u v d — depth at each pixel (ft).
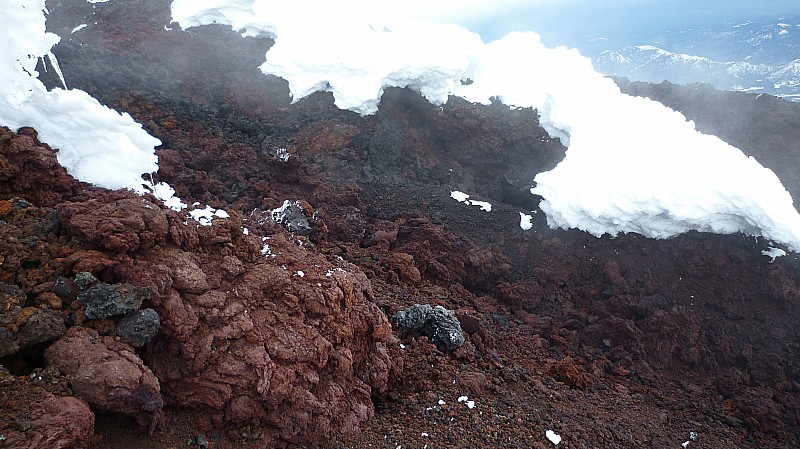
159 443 21.45
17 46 34.09
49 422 17.72
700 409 47.44
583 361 51.83
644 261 64.34
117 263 23.66
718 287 61.82
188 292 24.36
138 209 25.63
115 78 65.67
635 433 35.83
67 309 21.80
